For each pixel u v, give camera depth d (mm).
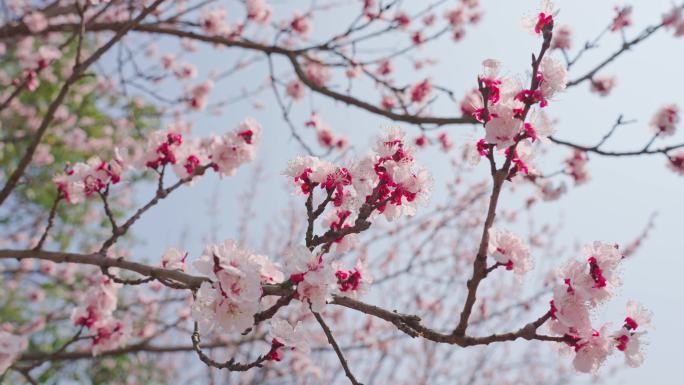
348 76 7570
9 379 7613
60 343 8109
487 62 2318
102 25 5934
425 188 2621
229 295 2125
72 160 9148
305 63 7566
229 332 2217
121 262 2941
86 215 9344
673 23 5422
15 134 8477
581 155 6574
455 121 5320
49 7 6043
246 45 6215
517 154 2340
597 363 2268
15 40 7441
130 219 3164
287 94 8055
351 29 6133
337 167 2658
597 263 2252
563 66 2285
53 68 8867
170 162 3344
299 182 2707
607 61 4805
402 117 5488
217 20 6746
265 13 7293
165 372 9461
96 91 9250
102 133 9297
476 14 7676
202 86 8039
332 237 2480
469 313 2234
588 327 2238
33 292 8320
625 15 5543
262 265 2320
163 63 8477
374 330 9070
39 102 8867
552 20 2326
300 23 7398
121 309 6523
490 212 2215
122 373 9062
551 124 2277
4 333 3598
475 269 2205
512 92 2314
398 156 2635
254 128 3510
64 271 8242
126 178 3406
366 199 2568
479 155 2439
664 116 5516
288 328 2504
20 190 8820
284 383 8273
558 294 2229
